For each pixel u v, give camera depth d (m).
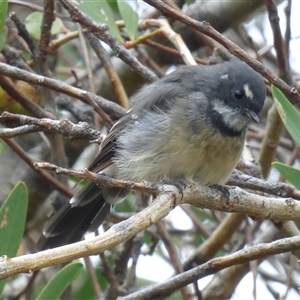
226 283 11.32
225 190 8.21
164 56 13.73
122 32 12.82
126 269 11.81
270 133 10.94
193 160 9.75
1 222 8.51
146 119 10.07
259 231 13.10
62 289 8.58
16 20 11.16
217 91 10.24
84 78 14.05
